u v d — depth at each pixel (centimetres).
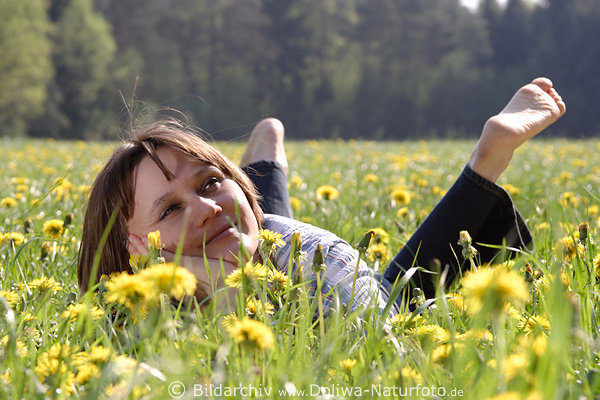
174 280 106
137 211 182
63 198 407
